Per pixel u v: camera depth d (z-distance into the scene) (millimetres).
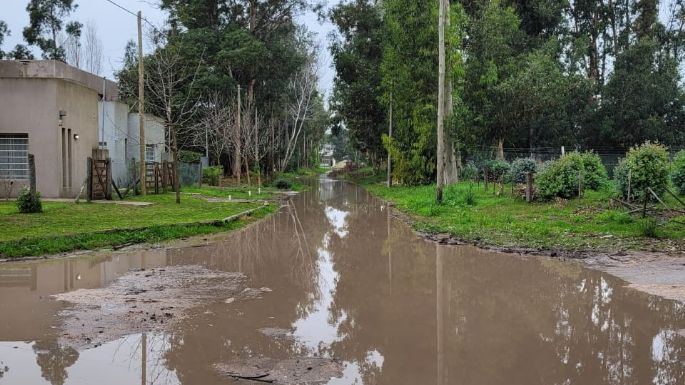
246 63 42094
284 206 26828
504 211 18484
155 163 26250
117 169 27219
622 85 40219
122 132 29438
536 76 34562
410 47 30859
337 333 6551
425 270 10422
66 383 4988
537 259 11211
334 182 58969
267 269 10578
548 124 40062
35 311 7305
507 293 8469
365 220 20172
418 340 6312
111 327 6641
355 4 43906
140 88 24141
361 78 43625
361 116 45469
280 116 54281
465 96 34531
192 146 44281
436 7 29453
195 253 12375
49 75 24375
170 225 14891
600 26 46188
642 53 40750
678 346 6012
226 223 16969
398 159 34469
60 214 16141
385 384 5016
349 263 11273
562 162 19969
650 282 8859
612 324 6805
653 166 17641
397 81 32844
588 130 41594
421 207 21734
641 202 17719
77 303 7738
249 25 47375
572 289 8617
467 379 5141
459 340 6297
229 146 42219
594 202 18359
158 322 6875
